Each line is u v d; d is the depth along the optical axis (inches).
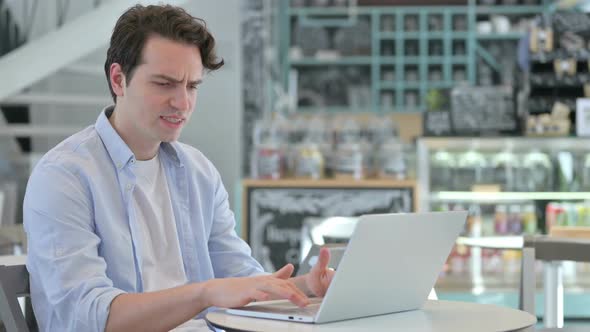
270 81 373.7
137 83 87.9
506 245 153.6
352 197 252.2
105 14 310.5
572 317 261.4
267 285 73.8
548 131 258.4
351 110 429.1
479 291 257.9
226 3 393.1
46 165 88.9
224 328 68.7
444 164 262.8
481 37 426.9
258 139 266.2
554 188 262.8
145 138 93.4
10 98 321.1
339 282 68.8
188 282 97.3
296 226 252.8
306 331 66.6
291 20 432.8
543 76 261.0
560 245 116.2
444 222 77.3
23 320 83.7
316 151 257.3
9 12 336.5
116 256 90.4
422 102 427.5
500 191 262.4
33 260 86.5
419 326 69.9
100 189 90.2
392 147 256.8
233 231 107.0
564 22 262.8
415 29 429.7
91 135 92.7
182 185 98.7
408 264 75.3
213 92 392.5
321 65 433.1
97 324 79.7
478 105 263.6
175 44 87.0
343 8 428.5
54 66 307.0
